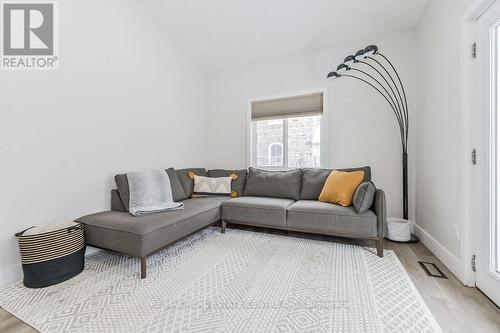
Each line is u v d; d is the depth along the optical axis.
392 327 1.23
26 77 1.86
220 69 3.95
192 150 3.78
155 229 1.88
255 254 2.20
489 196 1.49
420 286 1.62
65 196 2.10
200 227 2.43
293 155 3.56
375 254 2.18
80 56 2.21
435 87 2.20
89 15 2.29
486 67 1.51
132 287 1.66
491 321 1.27
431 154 2.29
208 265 1.99
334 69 3.21
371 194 2.19
